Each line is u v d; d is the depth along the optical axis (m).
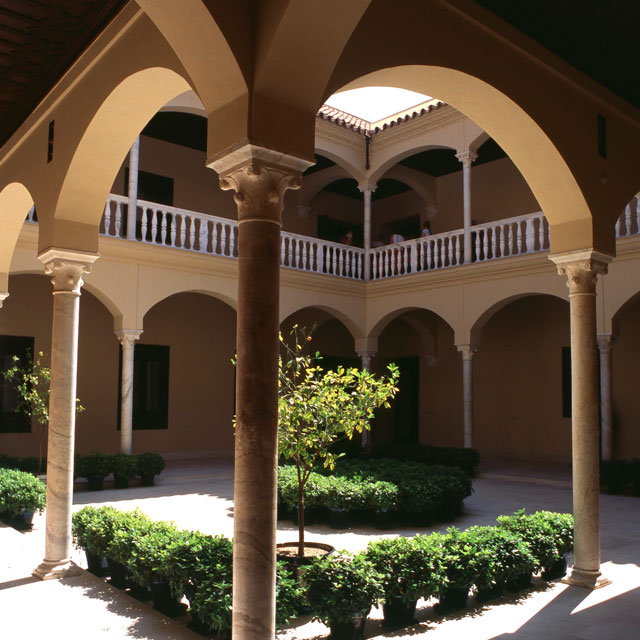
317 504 9.80
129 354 14.40
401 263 19.67
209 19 3.87
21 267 13.09
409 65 4.96
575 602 5.89
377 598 5.10
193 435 19.11
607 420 13.78
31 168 7.44
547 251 14.75
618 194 6.97
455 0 5.29
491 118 6.12
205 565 5.19
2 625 5.17
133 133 6.20
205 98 4.30
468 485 10.77
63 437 6.71
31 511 9.50
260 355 4.02
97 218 6.99
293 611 4.92
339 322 22.50
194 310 19.44
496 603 5.89
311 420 6.43
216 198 19.80
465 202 16.48
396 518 10.09
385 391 6.45
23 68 6.37
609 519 10.39
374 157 18.42
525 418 19.05
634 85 6.83
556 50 6.16
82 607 5.62
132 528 6.32
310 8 3.75
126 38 5.47
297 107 4.21
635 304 16.69
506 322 19.73
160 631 5.07
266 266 4.09
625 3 5.35
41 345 16.45
